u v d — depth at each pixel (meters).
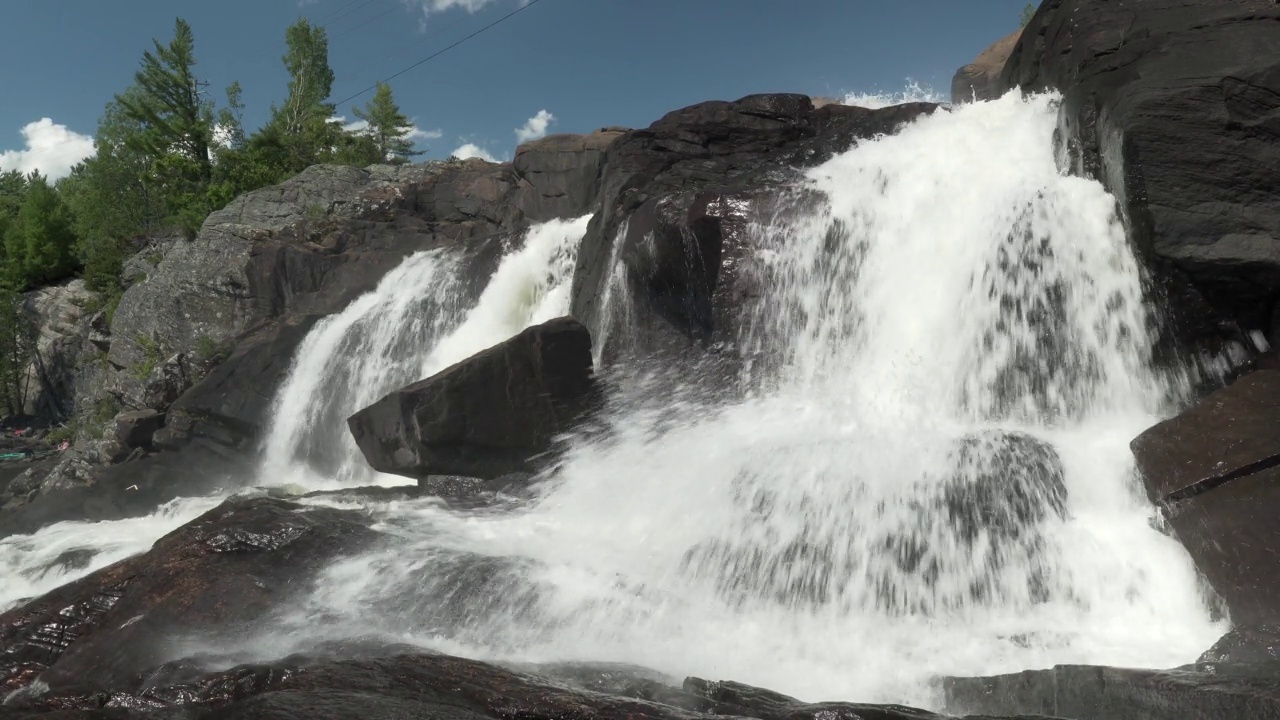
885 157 15.37
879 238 13.24
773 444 10.76
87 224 57.12
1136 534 8.66
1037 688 6.66
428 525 11.22
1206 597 7.92
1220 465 8.27
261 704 6.12
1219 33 11.45
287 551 9.66
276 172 43.03
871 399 12.26
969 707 6.97
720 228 14.36
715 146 18.83
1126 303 11.05
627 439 13.18
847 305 13.23
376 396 22.12
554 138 27.59
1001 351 11.62
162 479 22.33
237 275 28.25
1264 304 10.63
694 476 10.74
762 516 9.76
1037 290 11.49
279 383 24.02
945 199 12.82
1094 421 10.94
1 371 49.56
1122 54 12.10
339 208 29.88
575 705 6.00
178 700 6.77
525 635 8.55
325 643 7.88
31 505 22.44
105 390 30.19
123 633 8.39
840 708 5.96
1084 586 8.46
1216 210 10.46
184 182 49.09
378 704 6.03
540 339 13.85
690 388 14.18
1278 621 7.15
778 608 9.18
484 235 27.77
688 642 8.40
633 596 9.06
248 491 18.39
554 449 13.59
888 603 8.84
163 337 28.89
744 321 13.95
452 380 13.56
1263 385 9.16
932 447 9.59
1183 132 10.69
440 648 8.16
